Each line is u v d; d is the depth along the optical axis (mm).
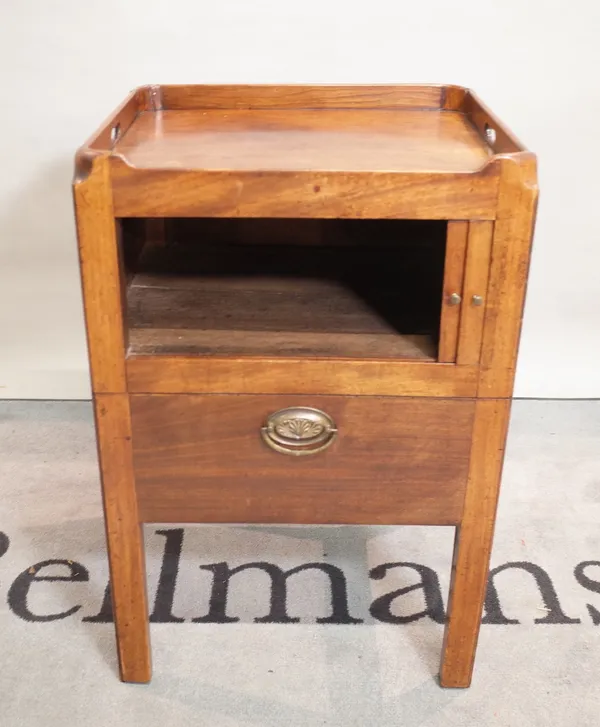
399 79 1506
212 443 979
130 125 1129
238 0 1439
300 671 1139
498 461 986
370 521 1033
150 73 1492
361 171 847
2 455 1571
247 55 1486
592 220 1600
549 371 1744
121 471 992
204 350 957
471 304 901
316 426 968
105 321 908
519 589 1274
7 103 1497
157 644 1175
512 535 1386
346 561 1332
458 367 936
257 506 1022
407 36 1473
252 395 953
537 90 1504
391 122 1169
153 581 1283
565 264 1642
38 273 1644
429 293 1134
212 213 863
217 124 1147
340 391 951
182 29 1461
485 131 1082
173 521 1029
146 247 1283
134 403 954
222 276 1184
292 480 1005
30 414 1703
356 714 1078
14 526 1393
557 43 1468
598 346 1725
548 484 1513
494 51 1479
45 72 1477
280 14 1454
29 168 1550
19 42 1451
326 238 1321
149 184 848
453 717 1075
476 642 1085
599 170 1559
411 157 953
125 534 1029
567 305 1684
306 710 1083
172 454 985
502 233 867
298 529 1401
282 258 1255
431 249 1304
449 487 1006
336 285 1158
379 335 1006
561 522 1419
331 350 964
